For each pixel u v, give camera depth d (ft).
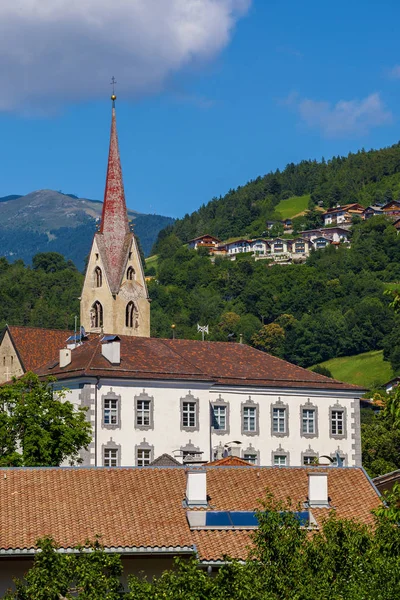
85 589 238.07
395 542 244.22
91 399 488.85
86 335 563.48
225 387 527.81
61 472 297.53
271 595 234.38
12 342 590.55
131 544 273.95
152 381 501.15
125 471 301.43
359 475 318.86
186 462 369.91
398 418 254.68
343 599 231.91
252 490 304.30
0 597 264.52
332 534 248.32
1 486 290.15
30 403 419.95
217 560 272.31
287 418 538.88
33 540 270.05
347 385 552.82
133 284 640.58
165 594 233.76
